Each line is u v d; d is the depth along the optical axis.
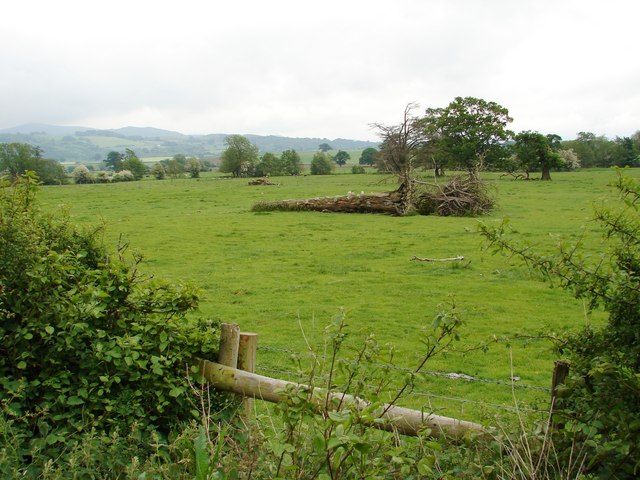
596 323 13.45
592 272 4.54
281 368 10.69
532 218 34.28
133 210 44.47
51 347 5.30
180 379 5.48
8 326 5.37
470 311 14.71
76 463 4.41
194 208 46.06
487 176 77.50
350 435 3.49
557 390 4.35
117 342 5.43
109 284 5.72
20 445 4.88
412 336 12.68
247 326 13.80
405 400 8.79
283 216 38.31
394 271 20.22
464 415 8.08
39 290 5.37
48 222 6.88
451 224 32.50
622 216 4.58
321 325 13.75
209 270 20.95
